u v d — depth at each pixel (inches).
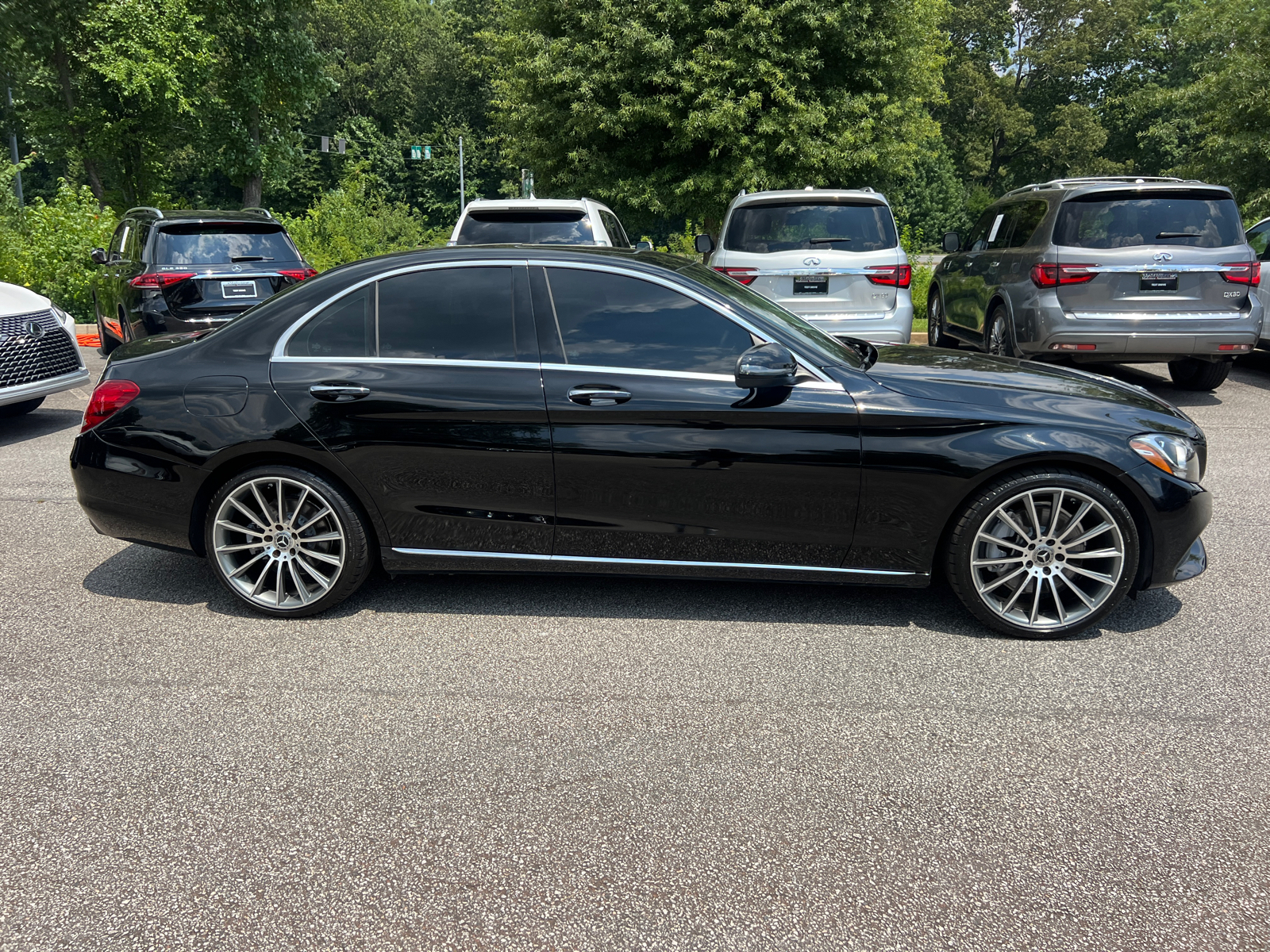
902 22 709.3
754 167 695.7
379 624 160.1
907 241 712.4
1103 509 147.6
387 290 158.4
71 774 113.9
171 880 94.7
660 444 150.9
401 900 91.7
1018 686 136.5
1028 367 169.5
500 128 849.5
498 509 155.9
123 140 1152.8
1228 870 95.5
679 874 95.5
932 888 93.3
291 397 155.3
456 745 120.7
